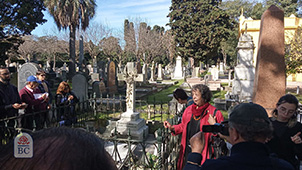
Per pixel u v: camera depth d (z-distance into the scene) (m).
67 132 0.54
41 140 0.50
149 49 40.47
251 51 11.13
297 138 2.06
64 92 6.36
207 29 31.36
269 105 4.82
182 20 34.09
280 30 4.74
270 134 1.14
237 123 1.15
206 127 1.50
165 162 2.77
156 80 25.50
